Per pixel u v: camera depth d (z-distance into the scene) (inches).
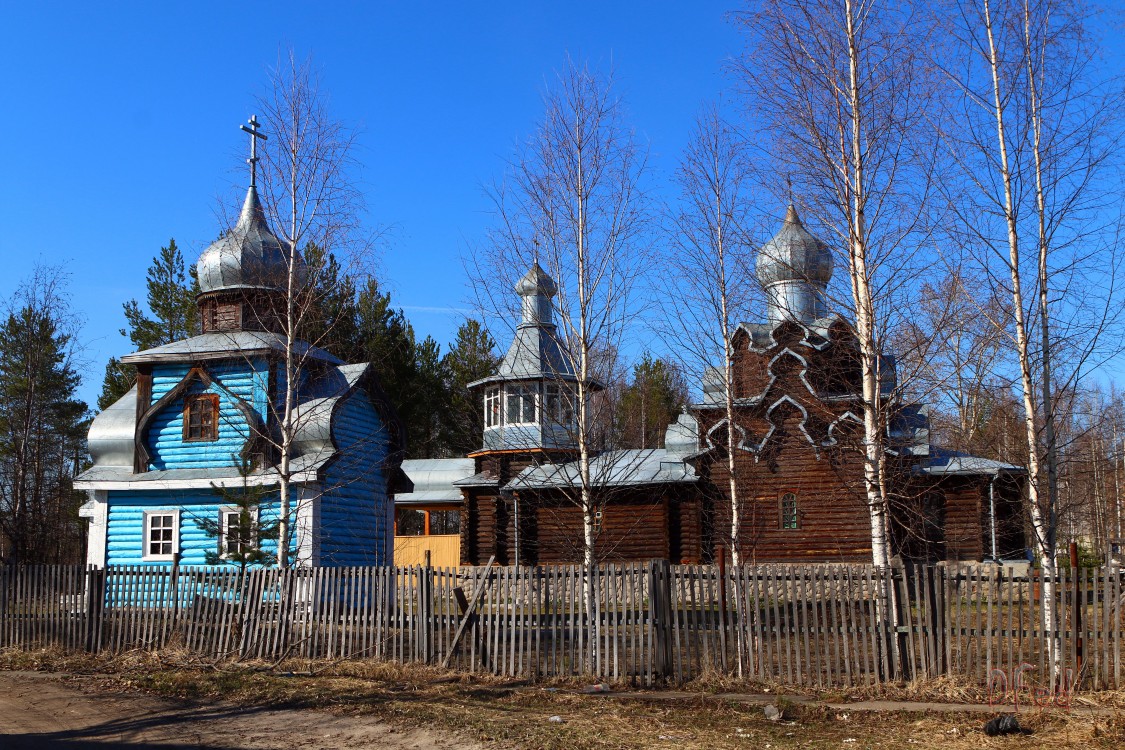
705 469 1359.5
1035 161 606.2
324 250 900.6
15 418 1667.1
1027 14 608.1
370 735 479.5
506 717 511.5
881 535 663.1
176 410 1096.8
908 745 450.6
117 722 522.3
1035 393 598.2
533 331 1534.2
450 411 2265.0
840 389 824.9
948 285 645.9
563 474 1149.7
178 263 2059.5
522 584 649.0
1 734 496.4
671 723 502.9
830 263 710.5
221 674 650.2
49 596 797.9
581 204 920.3
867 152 669.9
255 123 1024.9
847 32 676.7
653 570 617.0
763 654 599.5
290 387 866.1
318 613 708.7
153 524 1069.8
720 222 1015.0
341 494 1092.5
